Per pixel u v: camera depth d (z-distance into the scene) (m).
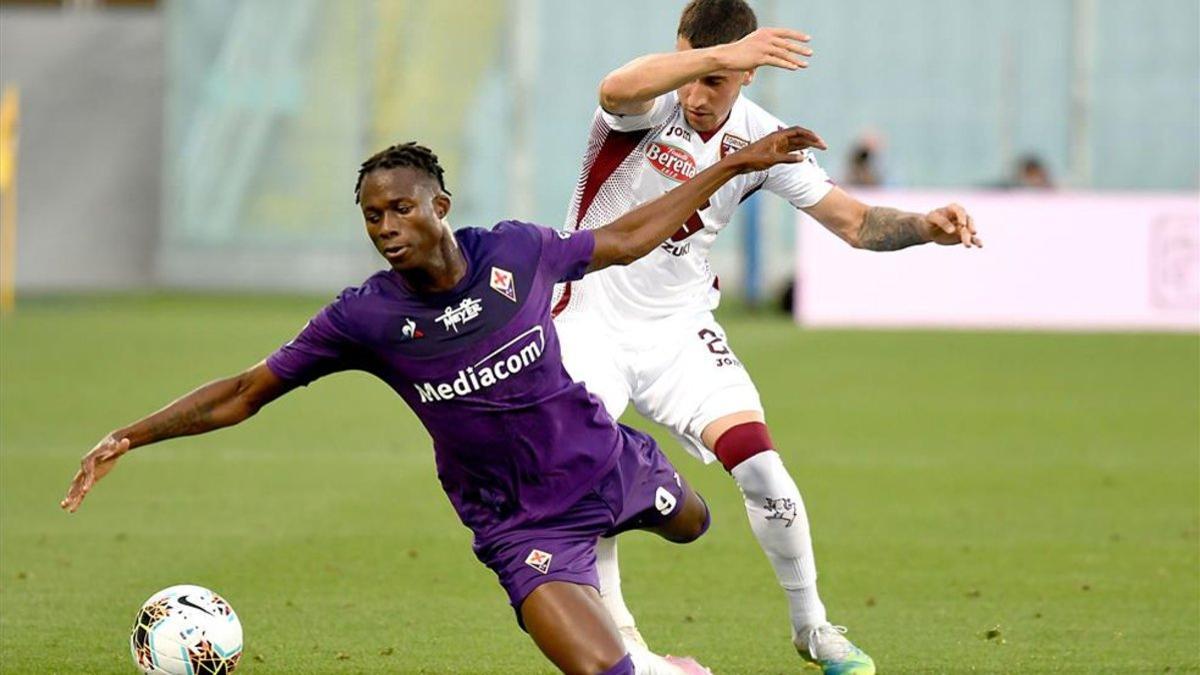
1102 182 91.44
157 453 43.03
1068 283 75.88
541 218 93.56
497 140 93.06
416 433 46.94
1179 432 47.03
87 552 30.91
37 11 99.94
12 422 47.19
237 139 94.56
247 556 30.64
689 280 23.31
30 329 73.81
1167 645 24.41
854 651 22.20
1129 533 33.12
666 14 92.56
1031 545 31.94
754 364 62.94
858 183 78.06
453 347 18.28
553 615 18.59
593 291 23.30
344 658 23.62
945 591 28.16
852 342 70.50
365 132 93.75
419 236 17.55
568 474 19.14
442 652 24.00
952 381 58.34
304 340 18.53
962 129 91.81
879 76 92.06
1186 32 90.25
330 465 41.31
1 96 99.81
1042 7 91.00
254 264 95.19
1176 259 75.25
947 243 22.36
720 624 26.00
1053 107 91.38
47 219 100.25
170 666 20.39
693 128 22.61
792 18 92.12
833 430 47.38
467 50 93.00
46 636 24.67
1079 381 58.41
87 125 100.19
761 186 23.22
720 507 36.09
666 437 46.78
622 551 31.42
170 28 94.00
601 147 22.97
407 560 30.39
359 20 93.38
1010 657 23.80
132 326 75.44
